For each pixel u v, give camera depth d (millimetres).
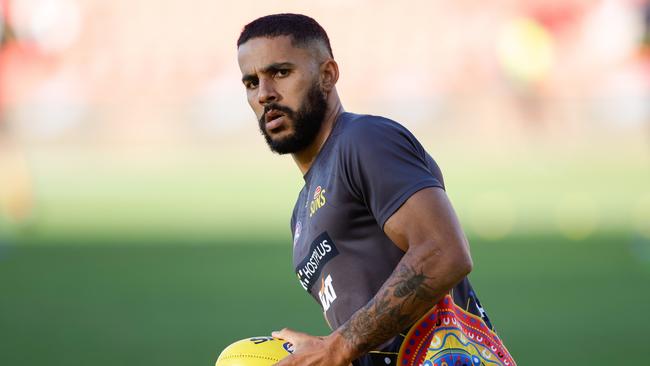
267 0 110812
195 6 110562
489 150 103125
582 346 26781
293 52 11695
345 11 110125
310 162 12125
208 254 46812
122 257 46406
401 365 11273
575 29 103000
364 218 11344
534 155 100875
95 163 102812
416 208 10711
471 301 11945
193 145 105312
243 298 35156
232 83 107750
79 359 25203
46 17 107062
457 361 11188
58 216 64812
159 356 25578
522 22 104562
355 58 108812
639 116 101375
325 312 11945
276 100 11734
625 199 68562
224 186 82938
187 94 107625
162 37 109500
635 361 24688
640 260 44250
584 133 102375
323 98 11836
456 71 105938
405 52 107875
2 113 104750
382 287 10773
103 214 65188
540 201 68188
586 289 36781
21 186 66062
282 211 64688
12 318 31719
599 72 102438
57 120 105562
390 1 108750
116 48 108875
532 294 35719
